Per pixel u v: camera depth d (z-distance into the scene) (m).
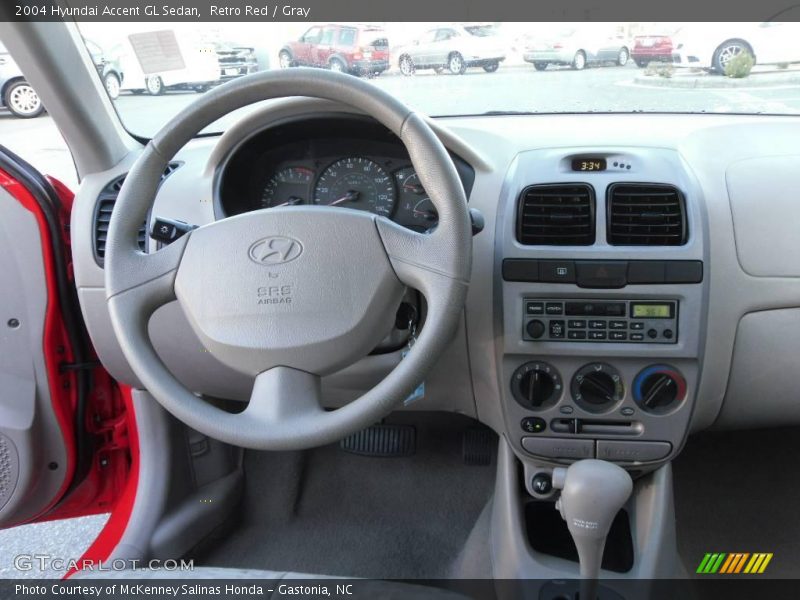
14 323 1.51
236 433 0.99
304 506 1.91
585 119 1.58
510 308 1.34
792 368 1.41
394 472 2.00
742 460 1.98
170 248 1.09
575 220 1.32
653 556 1.38
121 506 1.71
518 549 1.43
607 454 1.39
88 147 1.43
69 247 1.54
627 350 1.32
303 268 1.03
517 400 1.39
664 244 1.31
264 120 1.38
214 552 1.78
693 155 1.42
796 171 1.36
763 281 1.36
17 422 1.54
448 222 1.00
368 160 1.45
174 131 1.05
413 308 1.26
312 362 1.03
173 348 1.53
